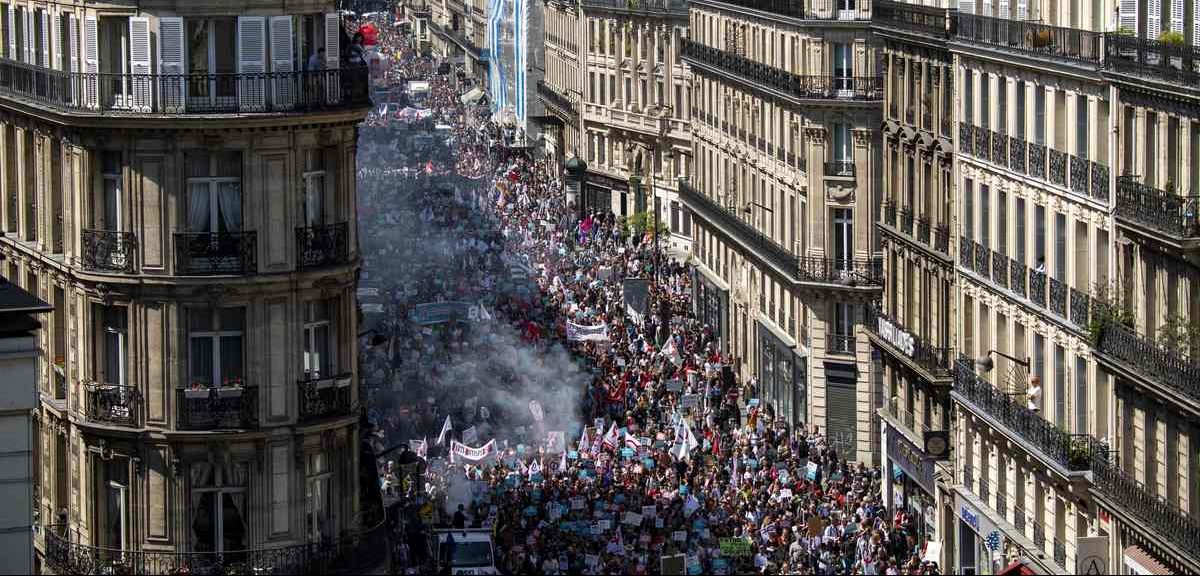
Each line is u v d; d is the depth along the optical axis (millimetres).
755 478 122750
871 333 130625
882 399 136625
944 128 116688
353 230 86562
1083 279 97562
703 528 112625
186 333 83812
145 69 82812
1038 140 102438
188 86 82625
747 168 167625
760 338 159125
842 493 124250
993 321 107750
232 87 82750
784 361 150750
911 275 124938
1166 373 85812
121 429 84125
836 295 141625
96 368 85125
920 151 121688
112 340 85250
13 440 66312
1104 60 92000
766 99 159875
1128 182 89438
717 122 180000
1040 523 101250
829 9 146750
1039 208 102312
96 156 84000
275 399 84188
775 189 156875
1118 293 92000
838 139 144625
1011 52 103125
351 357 86750
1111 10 95062
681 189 193375
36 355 66375
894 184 129625
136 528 85000
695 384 147500
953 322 114625
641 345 160875
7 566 66625
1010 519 105000
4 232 92688
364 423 104562
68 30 85312
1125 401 91250
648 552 109062
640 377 147750
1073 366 97562
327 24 84750
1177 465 86812
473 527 108938
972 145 110438
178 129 82250
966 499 110500
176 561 84312
